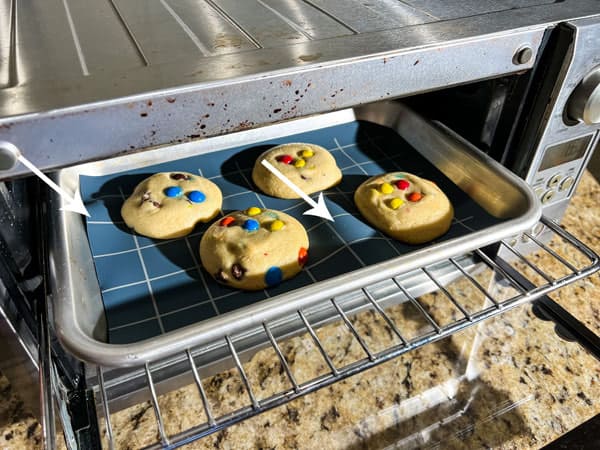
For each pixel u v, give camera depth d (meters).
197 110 0.50
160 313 0.65
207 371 0.68
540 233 0.89
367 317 0.83
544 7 0.69
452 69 0.61
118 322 0.63
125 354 0.48
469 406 0.70
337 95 0.56
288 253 0.70
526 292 0.54
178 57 0.53
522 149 0.75
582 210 1.05
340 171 0.88
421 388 0.72
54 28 0.61
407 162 0.90
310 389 0.46
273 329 0.69
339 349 0.78
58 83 0.48
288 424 0.68
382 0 0.72
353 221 0.80
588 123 0.70
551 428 0.67
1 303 0.52
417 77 0.59
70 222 0.69
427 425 0.67
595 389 0.72
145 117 0.48
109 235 0.75
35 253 0.66
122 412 0.68
